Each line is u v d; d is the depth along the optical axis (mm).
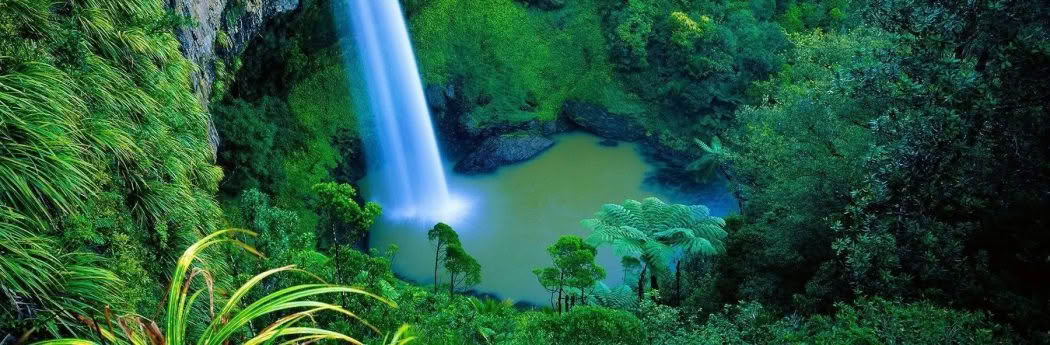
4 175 5172
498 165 30312
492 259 24500
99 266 5859
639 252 16562
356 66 28922
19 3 6707
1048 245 10508
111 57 8000
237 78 21828
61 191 5594
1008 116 7930
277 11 20484
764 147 17344
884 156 9125
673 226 18109
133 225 7027
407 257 24391
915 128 8578
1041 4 7520
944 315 8344
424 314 9758
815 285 12719
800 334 9422
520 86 33000
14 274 4664
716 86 31266
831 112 14172
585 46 33844
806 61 20828
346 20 27266
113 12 8352
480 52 32875
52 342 2643
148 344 2861
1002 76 7746
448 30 32375
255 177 22141
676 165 30844
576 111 33094
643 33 32344
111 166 7035
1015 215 10891
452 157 31484
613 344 8602
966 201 9172
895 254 9781
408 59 31203
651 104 32875
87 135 6582
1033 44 7484
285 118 25859
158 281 7004
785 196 14508
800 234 14062
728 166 25734
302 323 7848
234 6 16703
